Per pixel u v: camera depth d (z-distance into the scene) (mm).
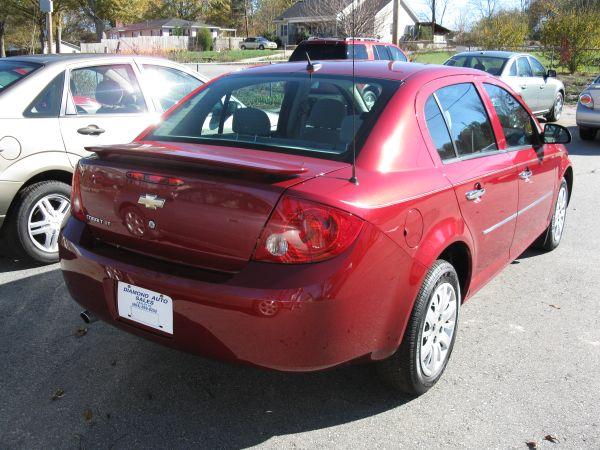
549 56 30344
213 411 3096
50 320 4078
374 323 2709
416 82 3359
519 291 4793
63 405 3117
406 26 65438
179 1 93250
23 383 3311
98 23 55031
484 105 3975
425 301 2980
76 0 52281
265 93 3492
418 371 3090
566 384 3412
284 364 2553
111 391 3256
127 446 2805
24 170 4832
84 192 3115
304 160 2912
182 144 3340
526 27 36125
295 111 3303
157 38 57375
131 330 2877
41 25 51594
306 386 3336
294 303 2451
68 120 5148
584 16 28344
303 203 2477
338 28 23328
